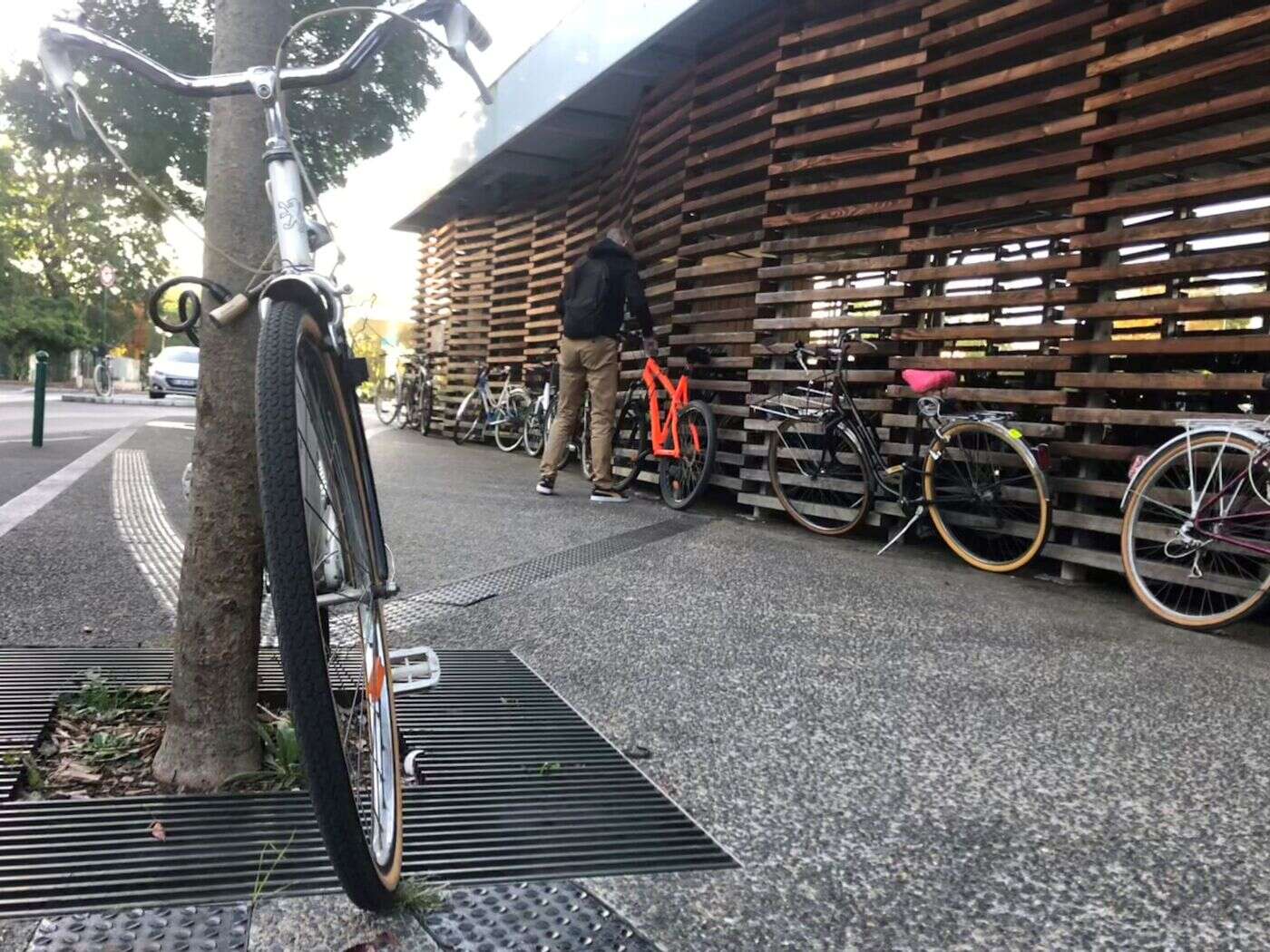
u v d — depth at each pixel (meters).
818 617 3.93
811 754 2.53
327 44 9.66
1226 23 4.21
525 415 11.36
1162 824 2.20
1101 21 4.78
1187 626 3.99
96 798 2.00
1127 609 4.33
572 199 11.03
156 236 41.59
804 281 6.59
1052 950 1.70
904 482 5.48
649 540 5.52
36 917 1.61
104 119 9.70
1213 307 4.35
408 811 2.11
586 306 7.13
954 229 5.89
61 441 10.41
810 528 6.14
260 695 2.56
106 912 1.63
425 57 10.78
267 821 1.95
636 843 2.01
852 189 6.03
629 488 8.03
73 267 42.41
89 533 4.79
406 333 16.94
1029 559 4.89
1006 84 5.20
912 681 3.16
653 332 7.15
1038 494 4.83
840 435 5.91
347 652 2.08
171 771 2.10
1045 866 1.99
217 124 2.15
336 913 1.67
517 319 12.05
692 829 2.08
